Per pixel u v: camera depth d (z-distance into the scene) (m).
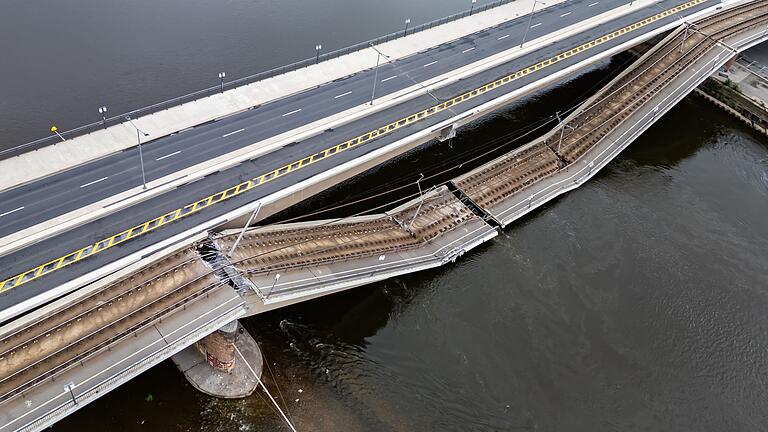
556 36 111.94
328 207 89.25
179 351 63.66
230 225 74.50
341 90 94.06
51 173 74.12
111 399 63.62
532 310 79.56
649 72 115.19
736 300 83.94
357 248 80.00
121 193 72.56
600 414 69.69
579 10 121.62
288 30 120.50
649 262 87.62
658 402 71.38
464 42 108.69
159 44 111.19
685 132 114.62
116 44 109.62
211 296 64.25
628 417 69.75
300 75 96.06
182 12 120.81
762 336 79.69
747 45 120.38
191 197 73.56
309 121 87.12
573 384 72.12
